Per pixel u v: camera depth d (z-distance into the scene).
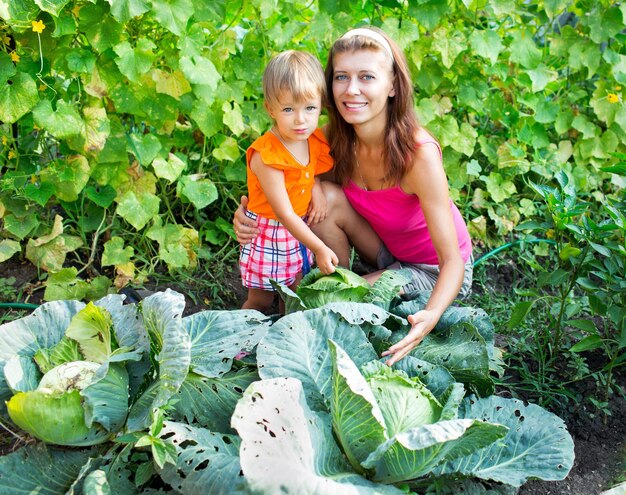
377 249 3.61
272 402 2.12
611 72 4.60
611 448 2.95
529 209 4.45
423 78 4.23
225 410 2.45
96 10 3.28
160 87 3.59
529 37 4.39
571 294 3.90
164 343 2.29
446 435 1.97
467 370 2.67
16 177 3.44
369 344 2.60
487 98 4.54
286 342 2.51
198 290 3.73
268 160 2.97
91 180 3.76
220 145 3.94
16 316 3.38
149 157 3.61
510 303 3.83
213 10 3.61
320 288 2.89
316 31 3.87
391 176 3.08
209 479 2.04
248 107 4.06
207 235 4.00
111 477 2.21
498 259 4.25
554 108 4.57
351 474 2.16
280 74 2.85
